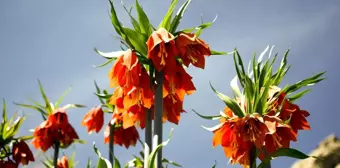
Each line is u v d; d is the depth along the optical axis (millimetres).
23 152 1863
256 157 1243
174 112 1217
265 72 1308
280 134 1285
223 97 1248
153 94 1166
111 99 1218
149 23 1176
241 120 1234
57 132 2016
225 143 1261
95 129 1936
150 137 1153
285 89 1326
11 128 1861
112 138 1863
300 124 1346
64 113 2018
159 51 1150
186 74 1193
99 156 1131
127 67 1152
